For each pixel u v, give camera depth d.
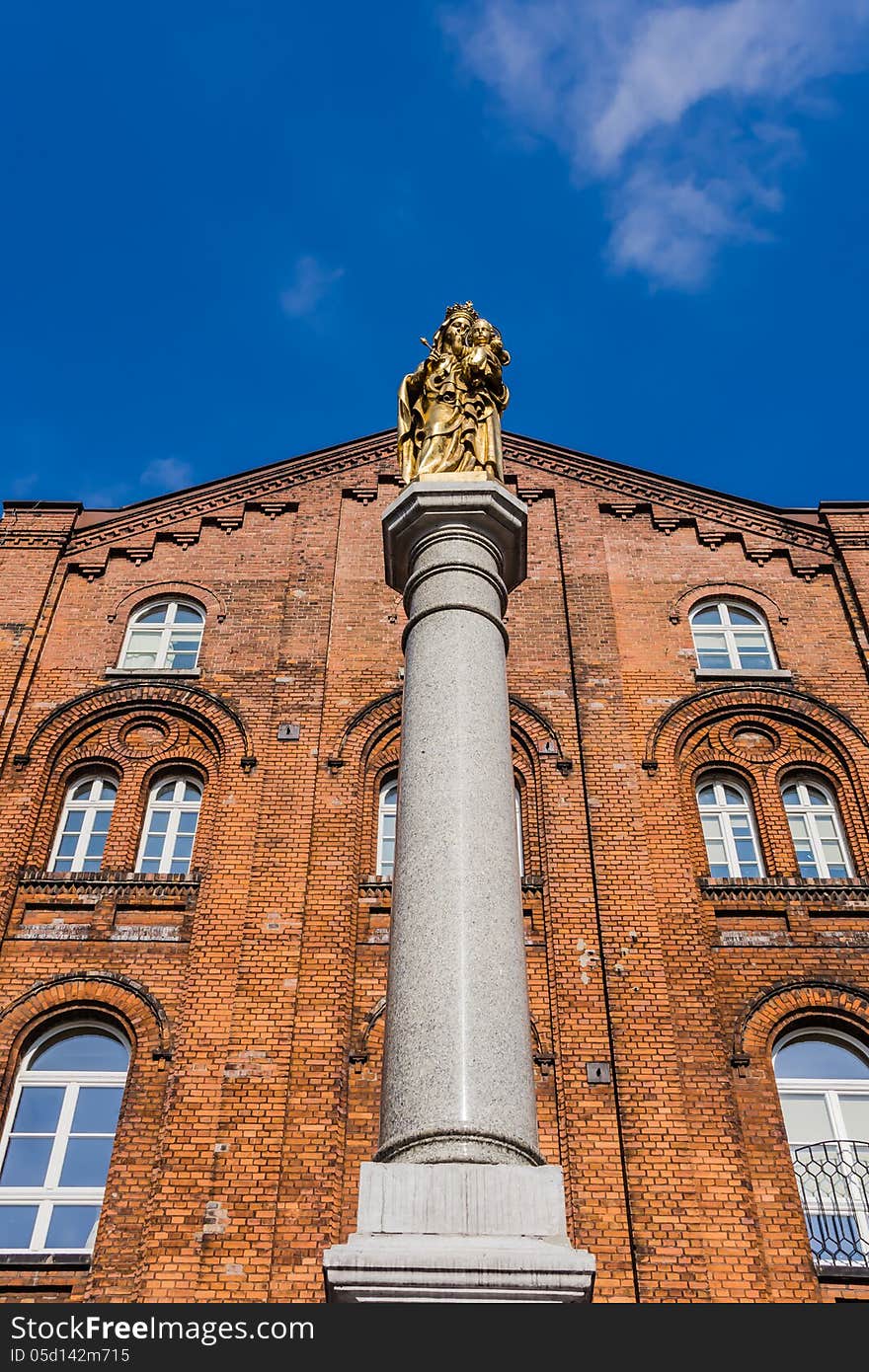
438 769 10.24
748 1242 13.84
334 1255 7.60
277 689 19.38
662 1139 14.59
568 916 16.64
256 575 21.28
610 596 20.72
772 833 18.05
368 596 20.70
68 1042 15.84
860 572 21.17
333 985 15.95
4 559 21.38
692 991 15.92
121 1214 14.12
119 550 21.75
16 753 18.61
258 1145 14.55
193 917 16.67
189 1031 15.52
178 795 18.59
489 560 12.19
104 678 19.72
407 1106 8.45
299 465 22.92
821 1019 15.93
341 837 17.53
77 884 16.98
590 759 18.42
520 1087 8.60
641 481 22.58
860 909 16.80
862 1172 14.73
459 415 13.82
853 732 19.05
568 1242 7.84
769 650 20.38
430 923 9.27
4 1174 14.70
